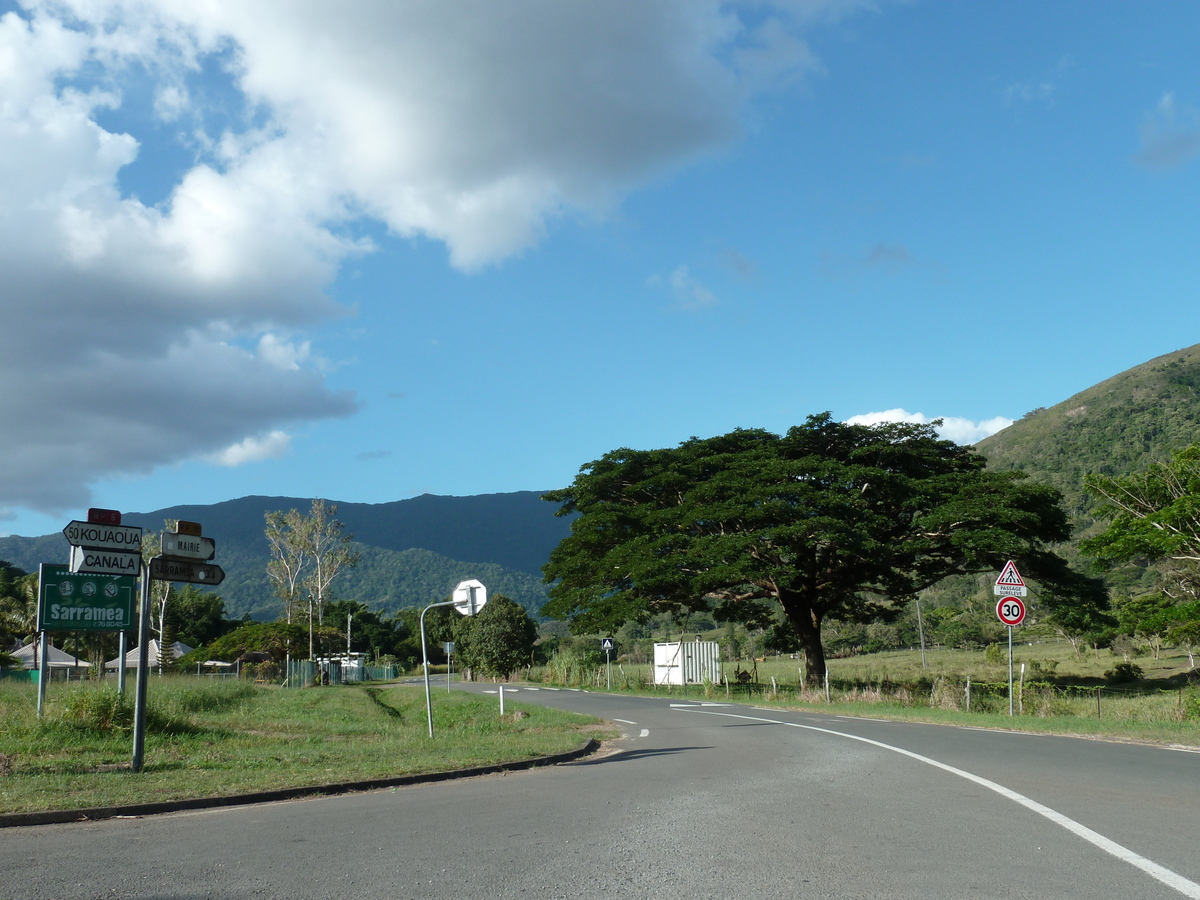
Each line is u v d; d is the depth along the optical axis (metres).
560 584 44.38
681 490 40.66
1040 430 191.25
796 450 39.62
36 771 11.63
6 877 5.98
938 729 18.27
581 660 57.69
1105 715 20.89
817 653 39.78
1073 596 37.94
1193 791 9.41
